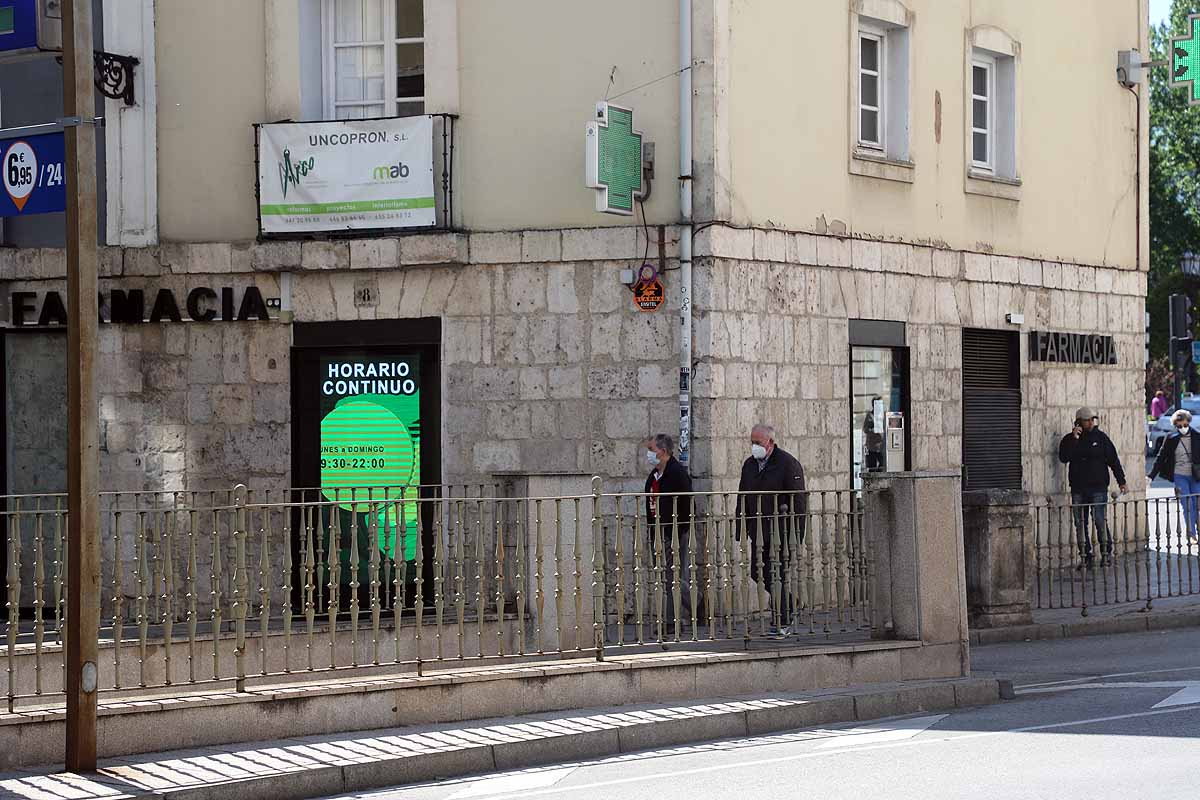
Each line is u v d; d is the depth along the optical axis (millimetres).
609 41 18125
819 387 19250
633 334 17984
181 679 11664
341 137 18688
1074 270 23984
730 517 13062
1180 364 32875
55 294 19562
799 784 9734
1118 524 18922
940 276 21281
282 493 19016
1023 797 9078
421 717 11438
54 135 10031
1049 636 17609
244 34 19203
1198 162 61031
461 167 18562
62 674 12422
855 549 13719
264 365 19109
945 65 21453
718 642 13008
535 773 10445
